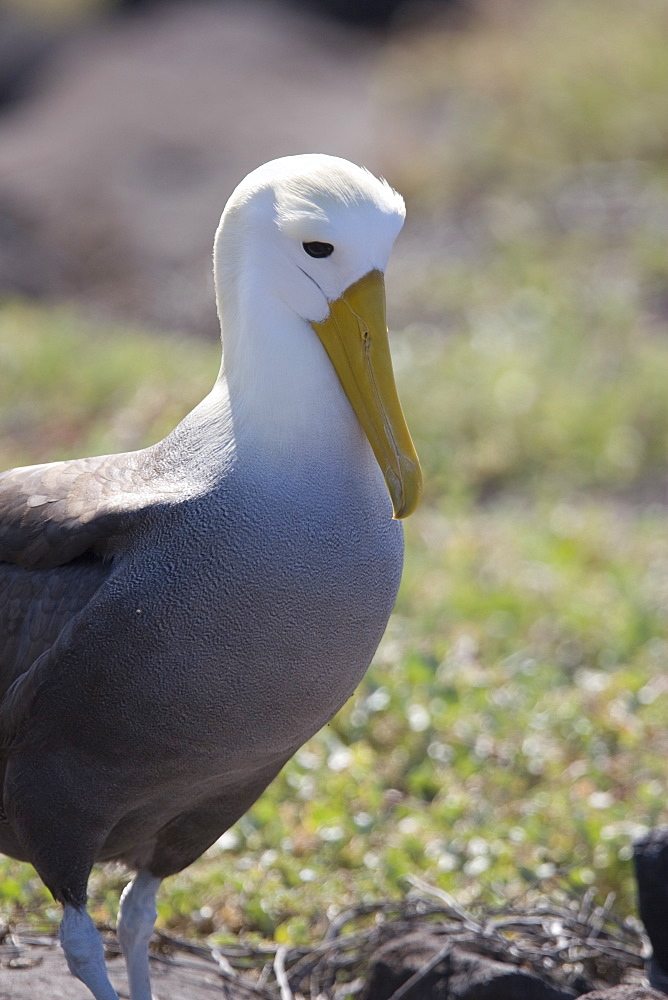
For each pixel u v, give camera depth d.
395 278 26.14
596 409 19.23
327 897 8.81
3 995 7.16
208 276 28.56
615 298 23.86
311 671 6.52
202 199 32.06
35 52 42.91
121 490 6.66
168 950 8.17
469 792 10.30
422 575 14.53
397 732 11.00
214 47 41.66
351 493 6.57
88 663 6.36
